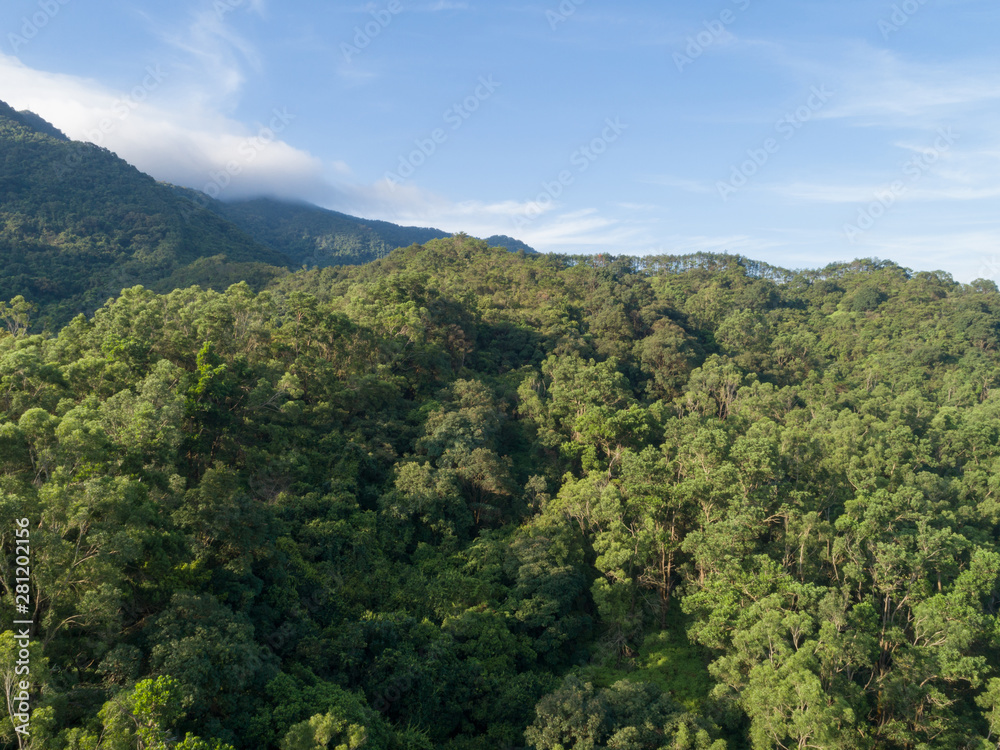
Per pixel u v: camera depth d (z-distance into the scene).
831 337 139.00
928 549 46.56
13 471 29.06
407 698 38.75
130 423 36.28
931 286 163.88
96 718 23.17
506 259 170.38
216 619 31.64
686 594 52.91
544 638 47.69
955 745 38.41
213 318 60.47
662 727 37.06
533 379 85.94
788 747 36.25
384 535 54.38
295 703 31.34
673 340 108.00
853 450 67.62
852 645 39.31
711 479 53.59
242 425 54.72
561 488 64.75
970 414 88.69
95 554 27.00
